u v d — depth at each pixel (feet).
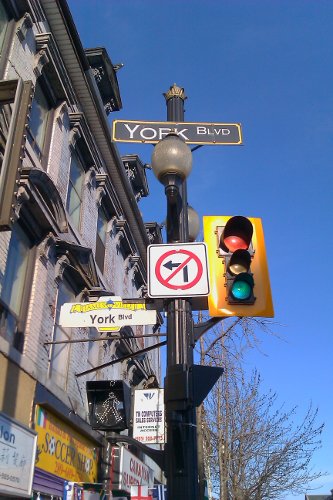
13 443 25.00
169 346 14.32
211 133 19.27
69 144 42.37
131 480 43.32
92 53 51.75
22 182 30.22
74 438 36.01
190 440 12.81
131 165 66.59
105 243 53.01
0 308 28.37
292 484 43.14
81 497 28.91
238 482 40.68
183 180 16.30
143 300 24.73
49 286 34.71
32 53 35.81
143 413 39.52
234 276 15.23
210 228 16.29
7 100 19.33
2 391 26.00
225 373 37.09
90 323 30.27
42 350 32.48
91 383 21.80
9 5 33.40
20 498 26.94
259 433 41.29
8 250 30.37
